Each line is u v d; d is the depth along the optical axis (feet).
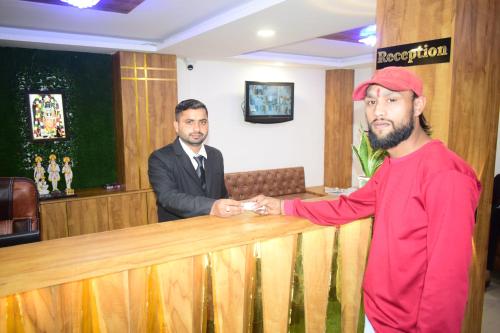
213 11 10.33
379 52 5.94
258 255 4.01
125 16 10.81
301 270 4.36
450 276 2.88
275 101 19.12
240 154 18.84
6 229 8.96
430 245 3.04
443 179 2.99
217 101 17.74
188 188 6.10
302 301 4.43
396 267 3.42
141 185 14.80
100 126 14.98
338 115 21.07
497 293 10.39
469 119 5.35
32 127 13.51
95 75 14.65
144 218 14.71
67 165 13.73
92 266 2.95
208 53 14.92
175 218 5.98
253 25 10.50
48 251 3.18
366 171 6.43
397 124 3.34
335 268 4.62
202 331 3.76
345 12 9.16
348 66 19.79
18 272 2.71
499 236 10.85
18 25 11.68
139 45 14.02
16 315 2.78
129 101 14.32
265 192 19.24
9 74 13.03
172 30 12.59
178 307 3.55
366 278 3.88
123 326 3.28
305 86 20.62
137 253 3.16
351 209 4.25
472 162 5.51
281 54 17.70
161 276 3.42
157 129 15.03
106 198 13.79
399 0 5.57
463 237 2.87
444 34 5.01
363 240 4.77
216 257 3.72
